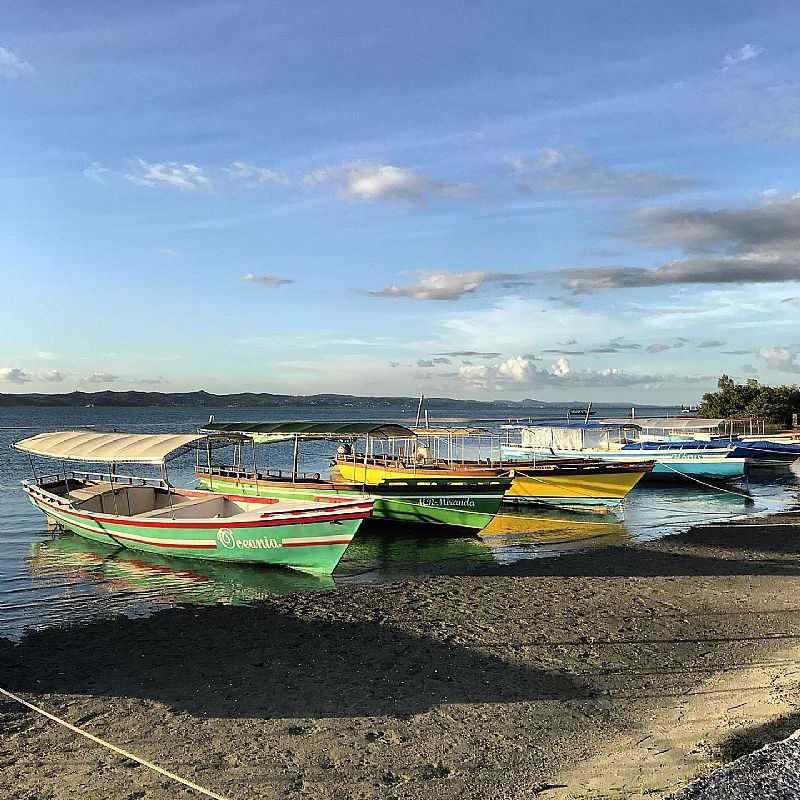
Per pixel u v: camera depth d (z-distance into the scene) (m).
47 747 8.40
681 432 47.06
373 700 9.66
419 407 34.47
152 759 8.05
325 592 15.55
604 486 26.33
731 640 11.89
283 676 10.62
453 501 21.81
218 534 18.28
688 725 8.22
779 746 6.00
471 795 7.06
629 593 15.06
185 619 13.68
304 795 7.20
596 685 10.05
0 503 30.81
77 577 17.77
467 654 11.43
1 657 11.68
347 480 31.09
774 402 64.88
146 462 21.42
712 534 22.17
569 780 7.19
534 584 16.00
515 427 40.66
